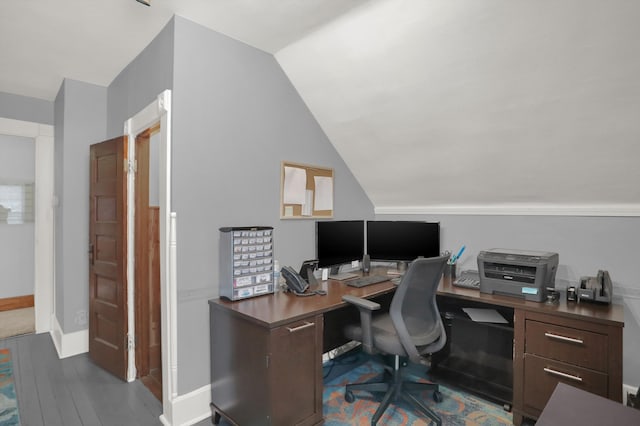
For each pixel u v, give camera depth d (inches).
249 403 67.2
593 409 32.3
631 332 82.4
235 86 85.1
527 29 63.5
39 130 129.7
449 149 94.7
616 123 69.8
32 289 175.9
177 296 74.4
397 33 74.7
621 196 82.1
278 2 70.1
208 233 79.7
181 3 70.2
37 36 84.7
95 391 90.6
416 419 77.9
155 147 112.3
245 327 67.7
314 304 74.2
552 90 70.4
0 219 167.6
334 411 81.2
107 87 120.6
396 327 72.7
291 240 99.0
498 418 78.9
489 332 95.1
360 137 105.7
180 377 74.9
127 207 96.3
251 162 88.8
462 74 76.2
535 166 86.7
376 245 110.1
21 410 81.7
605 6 55.8
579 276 89.6
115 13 74.4
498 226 103.3
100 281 105.9
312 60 90.6
